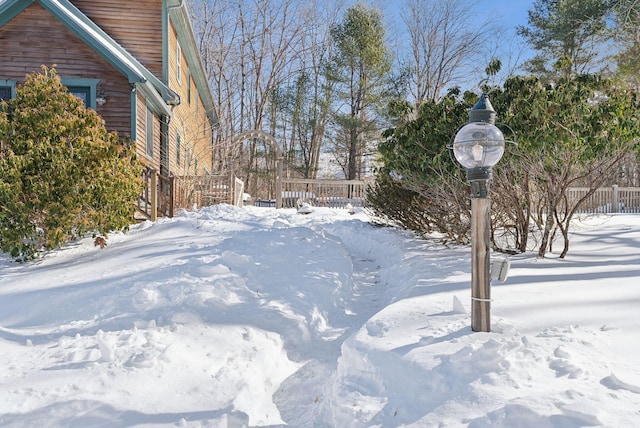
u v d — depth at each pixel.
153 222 10.16
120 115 12.61
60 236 7.18
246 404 3.21
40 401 2.95
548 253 7.32
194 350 3.87
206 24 32.94
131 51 14.61
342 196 22.98
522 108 6.65
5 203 6.95
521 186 7.43
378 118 32.22
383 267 8.28
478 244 3.38
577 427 1.93
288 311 5.02
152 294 5.05
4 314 4.99
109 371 3.33
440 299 4.48
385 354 3.12
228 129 34.12
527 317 3.73
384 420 2.58
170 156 16.22
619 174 8.87
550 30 26.20
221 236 8.58
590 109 6.40
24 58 12.34
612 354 2.86
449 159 7.55
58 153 7.13
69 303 5.14
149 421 2.86
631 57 18.97
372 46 30.95
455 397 2.46
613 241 8.17
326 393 3.51
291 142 37.16
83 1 14.45
